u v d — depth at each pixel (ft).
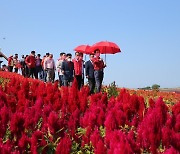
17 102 21.59
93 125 16.78
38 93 23.38
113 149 11.48
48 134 16.05
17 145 14.58
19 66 91.15
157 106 15.79
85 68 50.55
